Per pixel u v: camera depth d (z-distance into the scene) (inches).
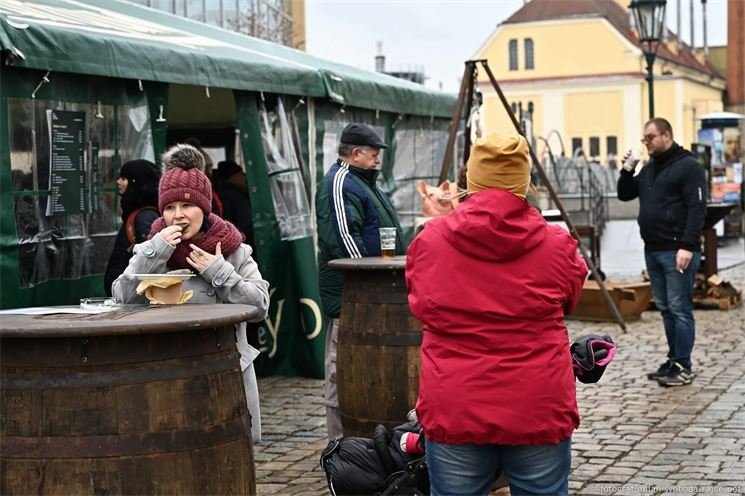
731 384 372.5
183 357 158.7
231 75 356.2
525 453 158.4
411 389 256.8
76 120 301.1
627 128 2664.9
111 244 317.7
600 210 1088.8
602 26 2684.5
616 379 383.9
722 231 1011.3
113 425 153.6
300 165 411.5
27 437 153.4
